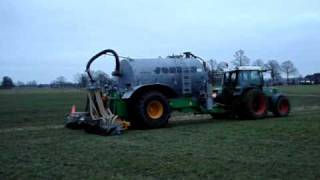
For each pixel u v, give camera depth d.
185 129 15.20
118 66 16.28
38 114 24.12
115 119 14.52
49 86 144.88
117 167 8.70
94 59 16.06
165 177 7.77
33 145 11.95
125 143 12.02
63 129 16.19
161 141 12.27
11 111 26.42
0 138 13.57
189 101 17.16
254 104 18.94
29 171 8.48
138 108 15.32
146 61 16.39
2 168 8.78
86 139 13.05
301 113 22.14
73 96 51.28
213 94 18.31
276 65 74.50
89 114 15.47
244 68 19.22
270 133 13.41
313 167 8.35
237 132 13.88
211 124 16.89
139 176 7.88
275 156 9.52
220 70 19.52
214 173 7.98
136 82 15.93
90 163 9.16
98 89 15.14
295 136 12.61
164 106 15.85
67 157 9.94
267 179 7.48
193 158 9.44
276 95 19.91
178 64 16.95
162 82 16.45
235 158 9.35
